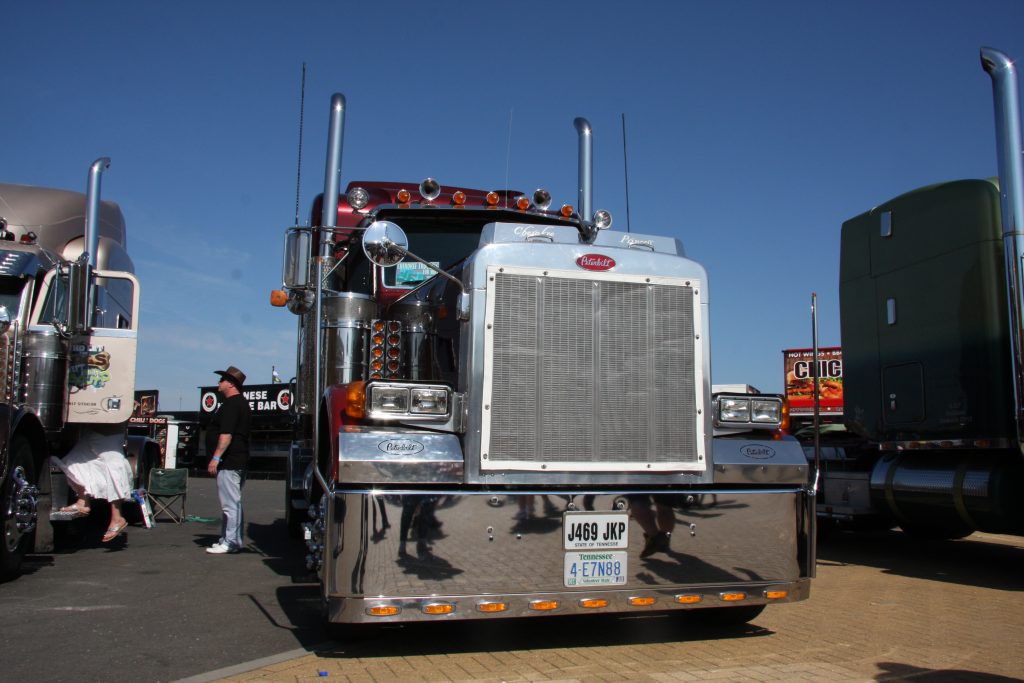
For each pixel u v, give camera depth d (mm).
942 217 7996
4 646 4598
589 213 7410
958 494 7539
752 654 4508
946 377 7824
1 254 7473
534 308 4465
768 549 4594
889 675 4113
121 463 8656
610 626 5141
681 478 4559
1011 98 7004
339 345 5816
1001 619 5531
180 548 8750
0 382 6410
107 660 4324
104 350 8180
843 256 9453
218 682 3908
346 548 3982
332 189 6184
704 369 4711
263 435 31953
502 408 4332
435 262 6578
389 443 4152
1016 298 6891
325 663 4242
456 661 4297
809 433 10633
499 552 4133
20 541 6738
